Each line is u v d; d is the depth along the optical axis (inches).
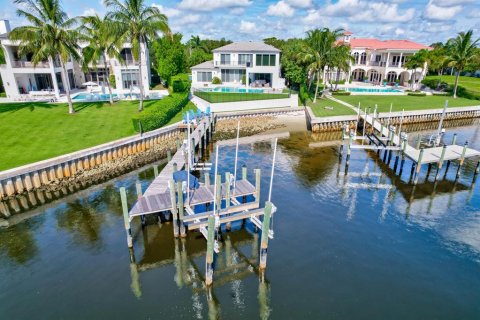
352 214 855.7
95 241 722.8
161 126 1446.9
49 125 1369.3
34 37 1348.4
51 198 914.7
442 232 783.7
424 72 2930.6
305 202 914.7
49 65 1865.2
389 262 669.9
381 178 1101.7
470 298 580.7
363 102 2237.9
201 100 1969.7
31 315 529.3
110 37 1469.0
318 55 2106.3
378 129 1579.7
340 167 1195.3
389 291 591.2
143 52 2194.9
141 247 703.7
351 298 572.1
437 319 534.3
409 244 732.7
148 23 1451.8
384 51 2977.4
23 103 1727.4
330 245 721.6
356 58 3267.7
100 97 1908.2
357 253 696.4
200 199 764.0
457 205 919.7
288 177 1090.7
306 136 1610.5
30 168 938.1
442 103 2206.0
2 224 788.6
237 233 767.1
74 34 1445.6
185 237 729.6
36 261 657.0
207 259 580.4
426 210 887.1
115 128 1358.3
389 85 3061.0
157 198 758.5
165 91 2277.3
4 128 1311.5
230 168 1164.5
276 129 1731.1
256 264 659.4
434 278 627.8
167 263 659.4
